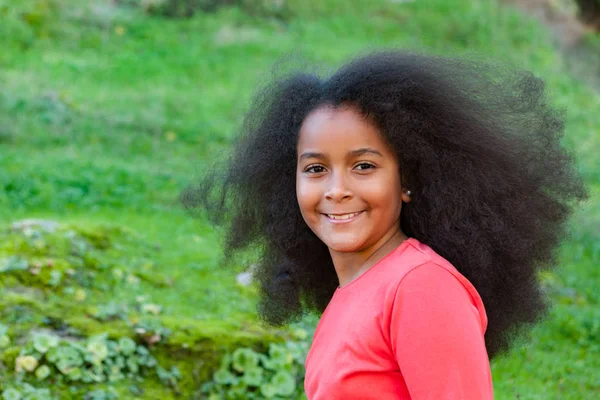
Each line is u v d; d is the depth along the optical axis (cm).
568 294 804
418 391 234
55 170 1005
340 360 251
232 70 1612
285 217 315
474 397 232
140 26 1742
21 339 513
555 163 301
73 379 498
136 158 1143
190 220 886
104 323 549
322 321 274
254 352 554
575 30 2184
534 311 306
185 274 679
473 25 1948
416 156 271
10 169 986
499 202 280
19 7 1653
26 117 1210
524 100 301
